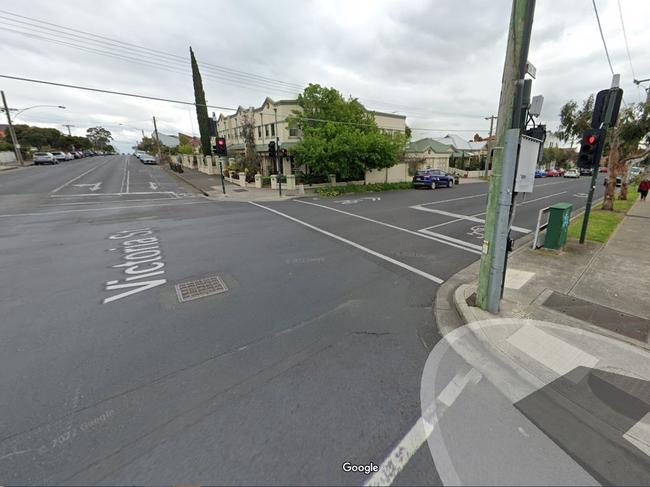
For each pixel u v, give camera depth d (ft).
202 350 10.73
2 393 8.61
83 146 230.89
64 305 13.98
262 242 25.39
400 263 20.56
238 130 121.70
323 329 12.19
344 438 7.25
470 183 97.09
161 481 6.27
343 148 61.05
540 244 24.26
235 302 14.47
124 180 79.51
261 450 6.93
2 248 22.98
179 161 139.95
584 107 41.88
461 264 20.53
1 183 67.36
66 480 6.27
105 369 9.70
